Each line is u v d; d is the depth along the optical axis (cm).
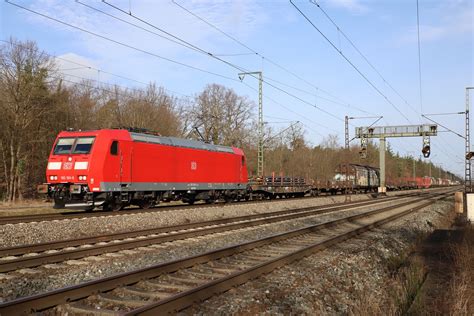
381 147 5275
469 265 1092
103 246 1162
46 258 1019
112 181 2033
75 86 4506
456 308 738
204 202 3272
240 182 3192
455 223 2419
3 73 3447
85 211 2233
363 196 5075
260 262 1096
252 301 770
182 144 2578
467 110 3709
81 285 723
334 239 1448
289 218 2223
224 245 1394
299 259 1144
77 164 1983
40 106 3675
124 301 714
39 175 3916
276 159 7225
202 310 707
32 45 3538
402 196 5481
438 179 14825
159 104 5331
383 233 1838
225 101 6712
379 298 900
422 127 4997
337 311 823
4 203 3155
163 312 655
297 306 783
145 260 1101
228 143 6650
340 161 7356
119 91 5050
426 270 1166
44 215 1861
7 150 3594
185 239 1450
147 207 2339
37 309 650
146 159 2258
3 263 929
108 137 2030
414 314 797
